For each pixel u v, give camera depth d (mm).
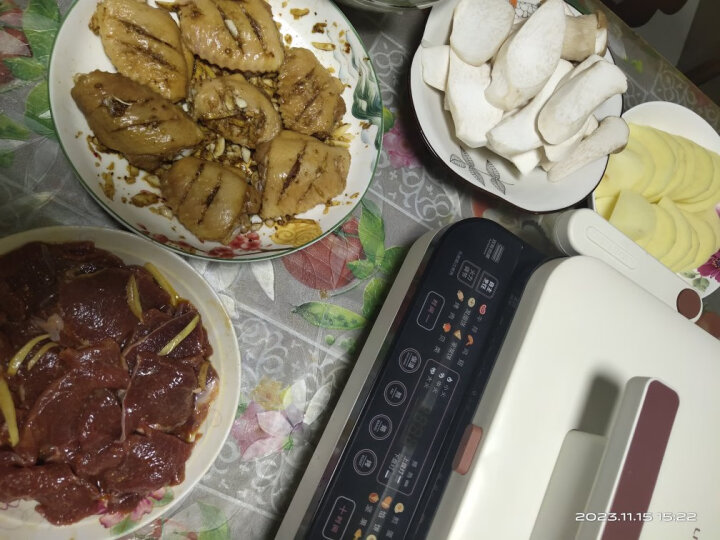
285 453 675
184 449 574
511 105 745
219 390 601
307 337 707
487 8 703
